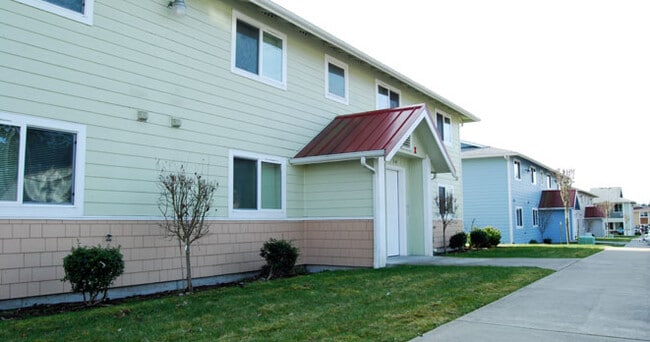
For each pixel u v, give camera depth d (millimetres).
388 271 10773
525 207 33469
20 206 7320
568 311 6641
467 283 8914
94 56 8422
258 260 11219
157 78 9422
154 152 9250
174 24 9836
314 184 12617
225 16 10953
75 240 7922
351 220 11945
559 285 8742
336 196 12234
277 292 8383
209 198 9469
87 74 8305
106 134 8508
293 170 12492
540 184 37781
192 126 10008
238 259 10727
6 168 7262
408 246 14742
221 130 10625
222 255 10375
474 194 31484
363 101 15523
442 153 14672
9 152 7309
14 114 7344
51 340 5348
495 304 7125
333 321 6133
